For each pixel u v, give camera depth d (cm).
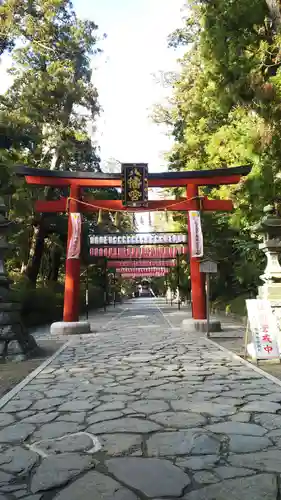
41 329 1861
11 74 2298
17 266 2830
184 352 1035
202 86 1828
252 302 921
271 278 1037
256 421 479
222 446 404
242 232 1850
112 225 3231
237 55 956
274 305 991
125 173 1542
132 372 791
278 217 1046
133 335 1462
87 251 2570
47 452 399
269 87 880
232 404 552
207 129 1992
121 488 322
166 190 2664
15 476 348
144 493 314
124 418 501
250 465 359
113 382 707
